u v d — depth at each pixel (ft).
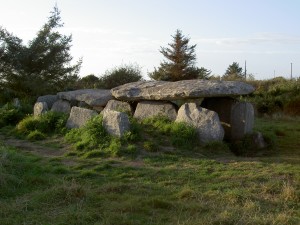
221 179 29.48
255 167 32.91
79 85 87.92
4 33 73.92
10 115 52.85
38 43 75.66
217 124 40.68
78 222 20.70
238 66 172.76
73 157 36.65
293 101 73.87
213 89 43.29
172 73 137.90
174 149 38.32
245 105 43.98
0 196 24.81
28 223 20.63
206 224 20.07
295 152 42.06
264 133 45.65
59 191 24.45
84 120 44.62
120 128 39.22
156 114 46.47
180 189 26.73
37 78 73.15
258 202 23.77
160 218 21.49
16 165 30.32
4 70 73.61
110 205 23.03
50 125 46.52
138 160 35.27
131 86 51.03
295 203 24.25
